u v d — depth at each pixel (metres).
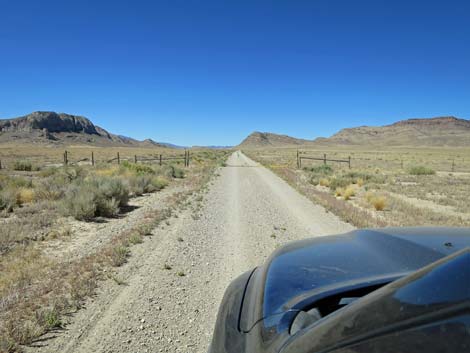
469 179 26.20
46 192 12.73
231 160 57.88
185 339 3.67
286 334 1.70
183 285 5.07
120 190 11.57
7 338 3.47
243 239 7.72
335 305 1.97
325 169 32.56
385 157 80.19
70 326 3.85
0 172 25.72
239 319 2.20
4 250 6.50
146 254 6.45
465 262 1.23
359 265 2.36
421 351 0.99
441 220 10.50
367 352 1.14
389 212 11.99
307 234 8.27
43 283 4.94
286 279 2.30
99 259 5.96
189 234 8.06
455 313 1.01
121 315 4.12
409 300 1.21
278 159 65.06
